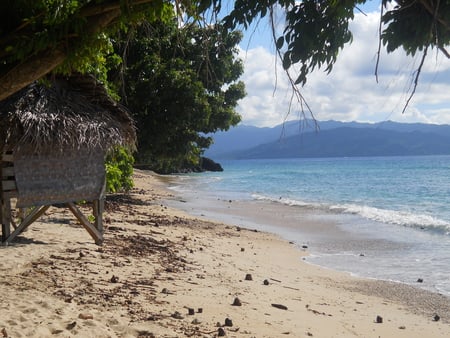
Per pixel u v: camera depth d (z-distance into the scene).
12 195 8.94
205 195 35.53
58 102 9.14
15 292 6.80
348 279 10.48
